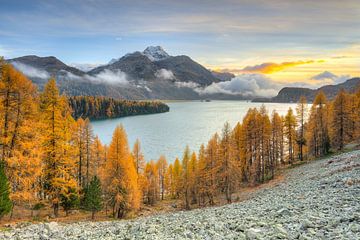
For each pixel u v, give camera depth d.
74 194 31.52
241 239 11.46
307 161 59.78
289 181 40.72
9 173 25.05
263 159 53.16
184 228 15.53
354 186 22.44
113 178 35.31
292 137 63.94
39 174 26.78
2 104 24.83
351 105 63.91
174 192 68.88
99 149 50.47
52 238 15.52
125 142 36.16
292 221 13.71
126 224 20.84
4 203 22.89
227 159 42.03
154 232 15.35
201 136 150.12
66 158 30.36
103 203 37.28
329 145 63.75
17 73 25.58
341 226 11.70
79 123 42.03
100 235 15.80
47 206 36.59
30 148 25.78
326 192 22.67
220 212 22.64
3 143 24.70
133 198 36.41
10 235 16.47
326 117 62.09
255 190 44.47
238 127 58.16
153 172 62.59
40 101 29.06
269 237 11.13
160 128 184.88
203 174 44.72
